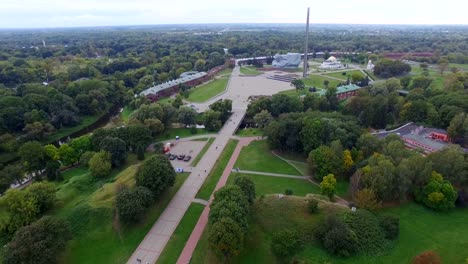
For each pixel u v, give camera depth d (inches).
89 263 3570.4
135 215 3890.3
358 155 5305.1
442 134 6530.5
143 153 6067.9
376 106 7140.8
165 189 4645.7
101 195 4468.5
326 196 4589.1
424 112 7273.6
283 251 3230.8
